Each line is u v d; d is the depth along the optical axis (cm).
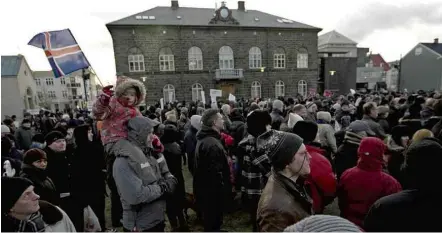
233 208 409
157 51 2542
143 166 198
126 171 191
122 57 2452
